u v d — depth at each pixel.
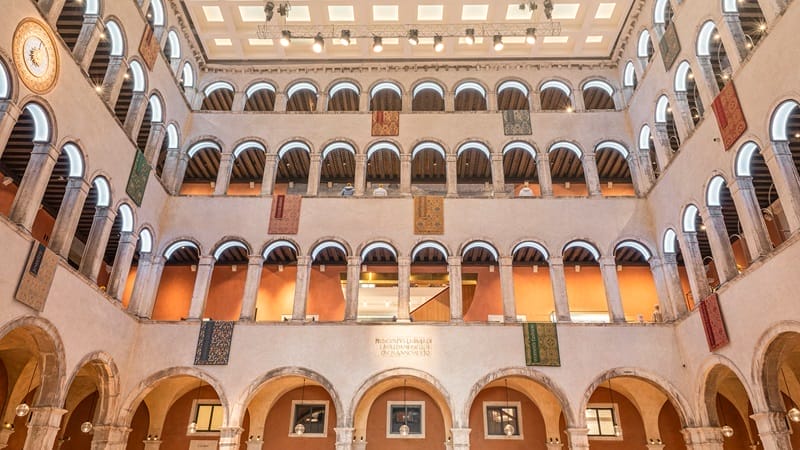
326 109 26.94
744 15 19.11
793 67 14.77
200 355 21.09
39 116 15.77
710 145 18.94
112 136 19.48
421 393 24.84
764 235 16.55
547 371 20.67
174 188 24.47
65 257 16.86
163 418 24.48
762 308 16.06
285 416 24.67
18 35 14.30
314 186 24.73
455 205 23.98
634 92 25.38
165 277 28.33
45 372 16.47
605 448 23.91
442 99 28.80
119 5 19.66
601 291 27.55
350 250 23.17
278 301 27.53
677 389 20.28
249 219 23.91
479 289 27.59
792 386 21.53
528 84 27.23
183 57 25.98
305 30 26.47
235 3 25.33
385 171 29.59
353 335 21.45
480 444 24.00
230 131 26.12
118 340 20.17
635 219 23.56
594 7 25.58
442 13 26.00
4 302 14.14
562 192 29.48
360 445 23.52
